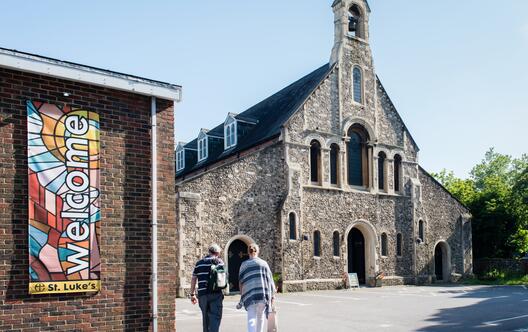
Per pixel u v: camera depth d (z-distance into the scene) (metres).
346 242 26.45
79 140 9.12
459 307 17.39
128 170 9.69
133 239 9.59
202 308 9.53
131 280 9.47
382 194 28.55
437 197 31.73
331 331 12.47
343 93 27.75
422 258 29.86
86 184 9.10
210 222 22.23
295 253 24.23
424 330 12.56
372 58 29.52
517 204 35.12
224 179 22.94
